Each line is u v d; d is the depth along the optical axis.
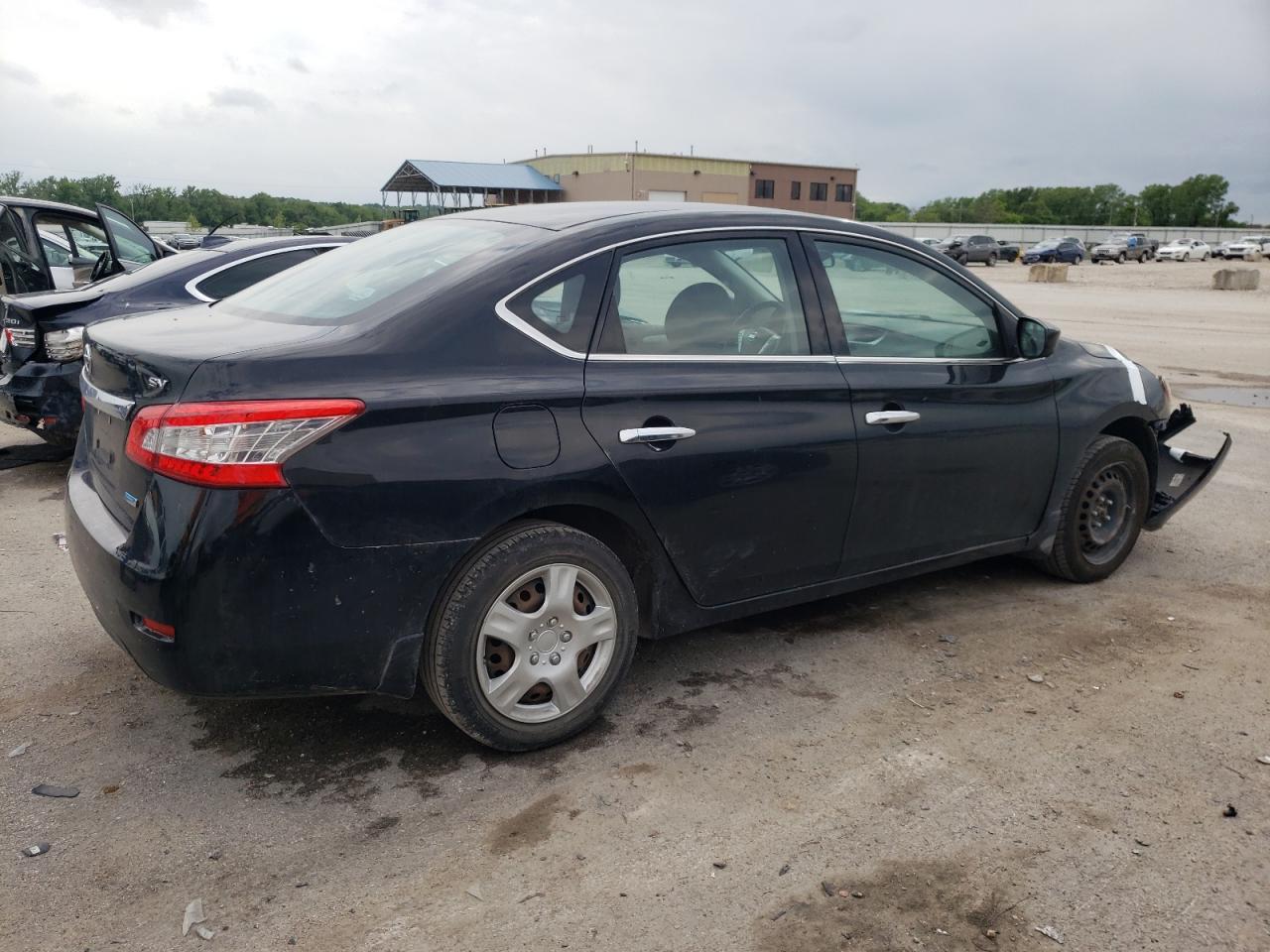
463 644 2.95
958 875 2.66
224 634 2.65
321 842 2.74
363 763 3.14
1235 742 3.39
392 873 2.62
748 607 3.66
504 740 3.11
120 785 3.00
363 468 2.71
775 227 3.70
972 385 4.07
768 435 3.46
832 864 2.69
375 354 2.82
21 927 2.39
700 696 3.63
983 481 4.19
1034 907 2.54
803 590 3.78
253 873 2.61
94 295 6.01
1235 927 2.49
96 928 2.39
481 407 2.88
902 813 2.93
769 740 3.33
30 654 3.87
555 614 3.11
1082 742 3.37
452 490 2.83
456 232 3.58
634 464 3.16
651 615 3.45
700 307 3.44
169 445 2.62
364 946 2.35
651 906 2.51
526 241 3.25
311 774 3.07
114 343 2.99
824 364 3.67
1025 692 3.72
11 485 6.28
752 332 3.54
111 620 2.84
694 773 3.12
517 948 2.36
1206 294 29.38
